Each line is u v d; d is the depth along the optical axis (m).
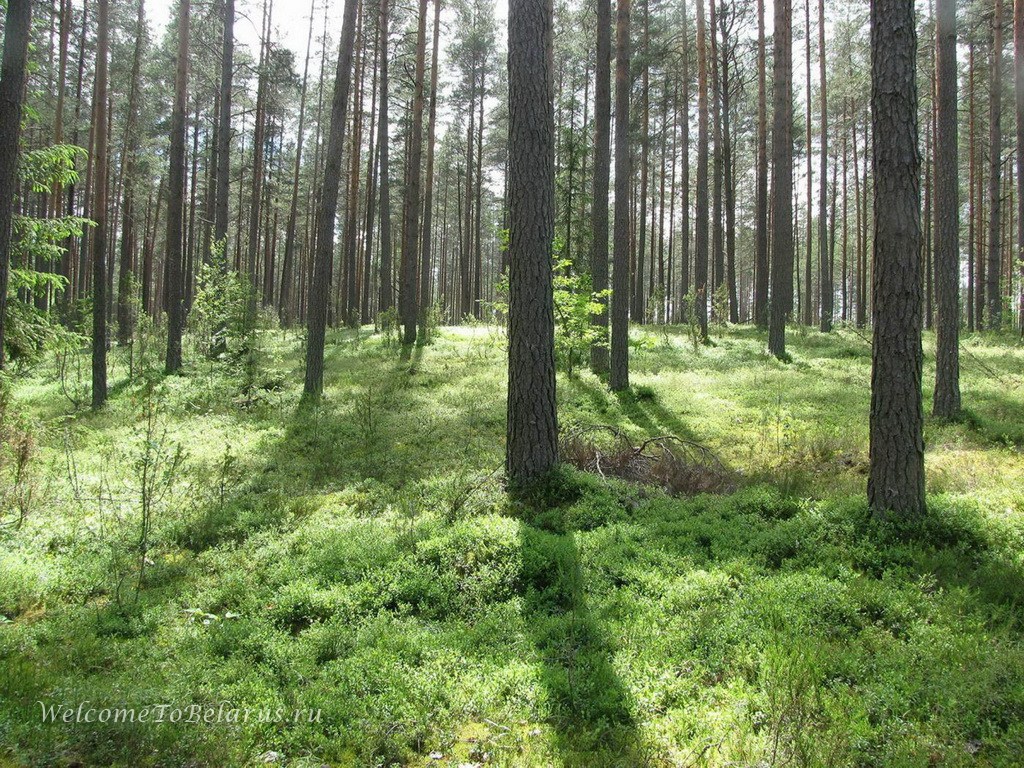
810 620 5.08
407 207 22.95
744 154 42.88
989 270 25.33
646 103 31.95
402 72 29.92
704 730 3.96
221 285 16.67
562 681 4.50
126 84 28.67
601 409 13.13
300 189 45.03
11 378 9.83
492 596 5.88
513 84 8.57
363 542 6.82
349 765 3.85
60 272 28.88
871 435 7.05
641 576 5.96
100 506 7.89
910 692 4.13
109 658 5.05
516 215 8.59
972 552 6.23
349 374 17.77
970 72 29.00
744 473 9.20
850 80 29.92
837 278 61.22
